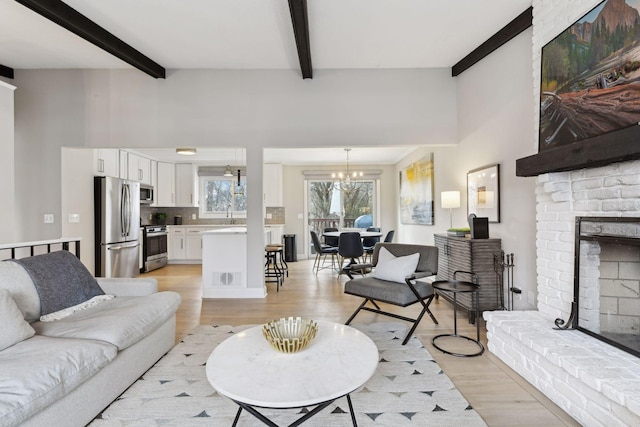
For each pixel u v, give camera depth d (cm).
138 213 532
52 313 196
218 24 289
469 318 295
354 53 349
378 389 185
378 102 391
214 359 145
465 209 374
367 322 301
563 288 210
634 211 160
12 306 158
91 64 370
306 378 128
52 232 377
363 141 391
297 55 353
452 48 338
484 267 298
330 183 754
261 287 394
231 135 392
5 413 111
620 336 167
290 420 158
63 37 307
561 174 204
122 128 386
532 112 262
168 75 388
